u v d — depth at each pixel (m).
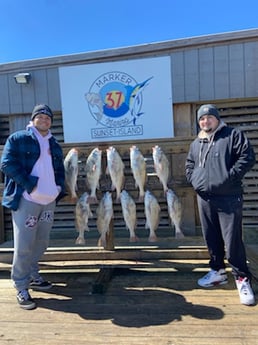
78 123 4.73
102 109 4.68
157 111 4.59
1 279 3.47
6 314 2.73
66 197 3.39
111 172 3.28
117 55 4.62
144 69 4.57
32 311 2.77
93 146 3.57
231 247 2.83
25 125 4.95
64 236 4.93
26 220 2.82
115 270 3.64
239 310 2.68
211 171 2.84
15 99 4.89
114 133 4.68
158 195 3.54
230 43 4.43
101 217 3.33
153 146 3.54
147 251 3.47
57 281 3.39
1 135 5.01
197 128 4.63
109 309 2.77
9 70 4.88
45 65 4.79
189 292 3.05
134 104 4.62
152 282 3.31
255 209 4.64
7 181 2.91
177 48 4.52
